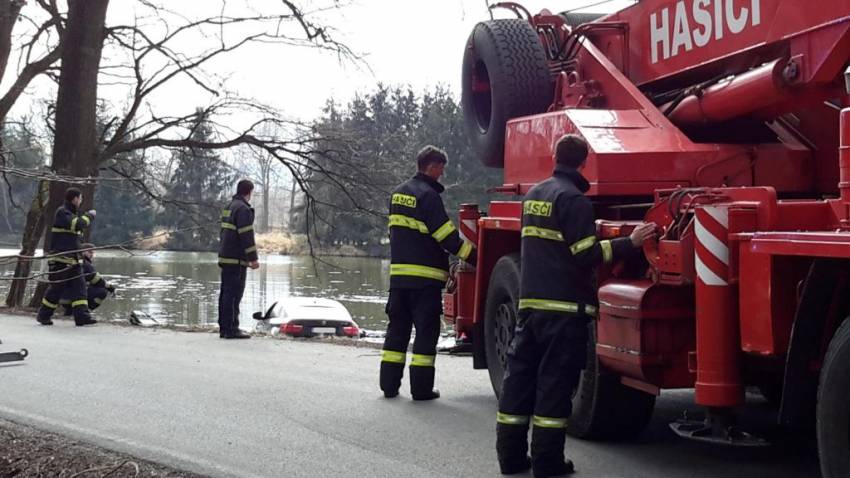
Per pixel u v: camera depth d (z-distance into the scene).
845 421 3.95
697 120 6.46
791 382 4.30
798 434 6.37
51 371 9.02
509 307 6.85
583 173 6.18
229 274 12.35
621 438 6.16
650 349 5.18
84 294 14.06
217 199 21.97
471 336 8.12
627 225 5.58
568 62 7.97
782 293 4.32
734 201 4.88
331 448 5.97
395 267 7.59
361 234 45.41
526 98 7.83
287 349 11.13
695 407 7.43
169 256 57.84
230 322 12.34
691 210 4.98
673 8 6.79
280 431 6.44
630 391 5.84
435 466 5.55
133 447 6.00
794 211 4.62
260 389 8.06
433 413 7.06
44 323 14.16
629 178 6.01
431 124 38.56
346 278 41.03
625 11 7.47
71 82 17.59
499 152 8.20
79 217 13.80
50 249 13.84
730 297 4.69
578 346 5.13
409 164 20.75
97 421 6.75
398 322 7.70
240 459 5.70
